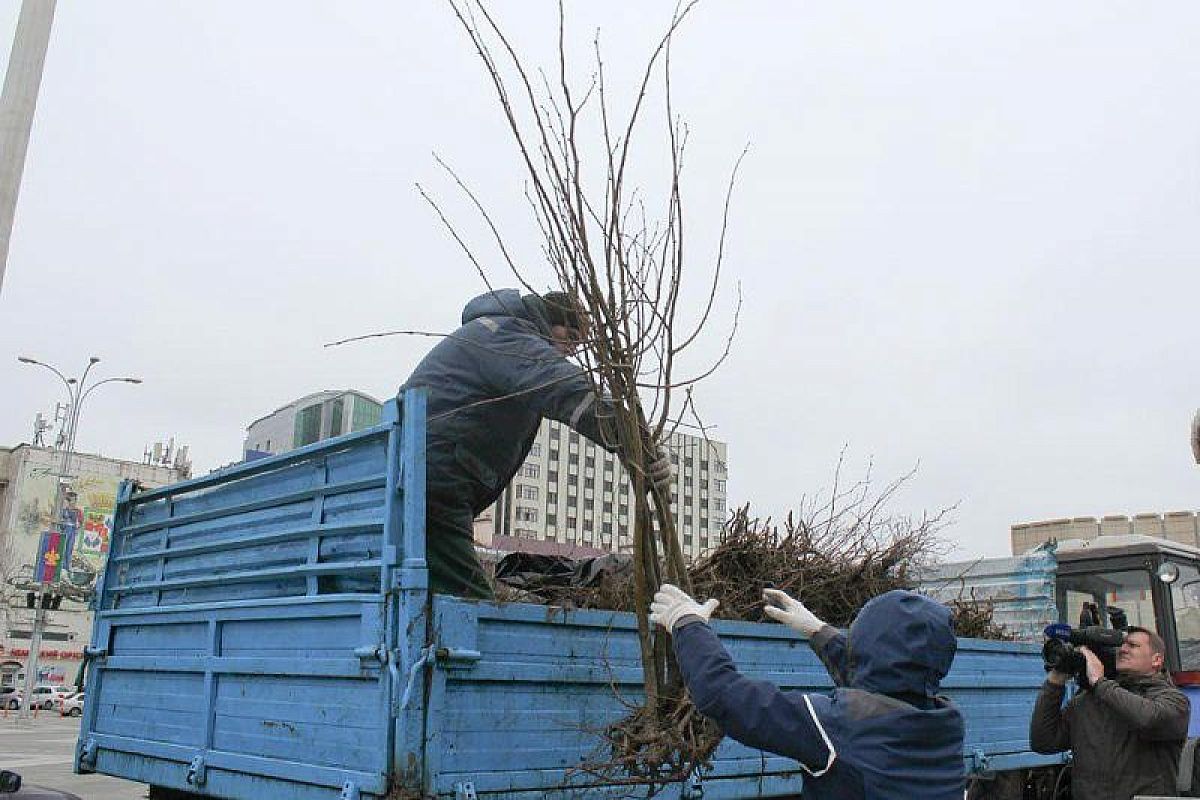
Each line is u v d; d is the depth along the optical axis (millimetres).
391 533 2693
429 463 3506
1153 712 4238
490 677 2652
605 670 2988
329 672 2770
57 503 36312
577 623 2924
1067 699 5414
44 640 56062
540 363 3361
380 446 2859
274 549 3256
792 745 2201
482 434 3561
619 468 3463
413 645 2531
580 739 2871
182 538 3803
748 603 4082
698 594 3924
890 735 2184
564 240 2918
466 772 2559
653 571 3006
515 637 2752
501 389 3506
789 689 3650
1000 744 4914
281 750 2938
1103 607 6848
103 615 4141
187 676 3486
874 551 4844
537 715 2775
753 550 4301
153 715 3656
